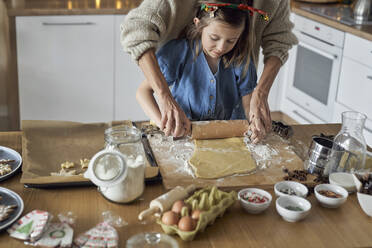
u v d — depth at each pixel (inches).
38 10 119.4
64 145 56.7
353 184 49.8
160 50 65.7
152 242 40.6
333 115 126.3
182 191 45.4
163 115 57.2
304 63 135.9
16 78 128.7
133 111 138.8
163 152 56.5
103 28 125.9
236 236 42.3
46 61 126.3
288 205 46.3
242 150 57.7
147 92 66.1
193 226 41.0
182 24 65.3
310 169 53.0
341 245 41.8
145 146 57.3
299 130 66.0
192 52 65.4
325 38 123.9
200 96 67.4
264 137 62.2
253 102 63.1
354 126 52.5
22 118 131.4
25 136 57.1
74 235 41.4
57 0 129.5
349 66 116.6
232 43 58.5
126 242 40.9
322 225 44.5
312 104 134.5
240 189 49.8
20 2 124.2
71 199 47.0
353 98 117.1
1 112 130.6
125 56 131.2
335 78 122.4
